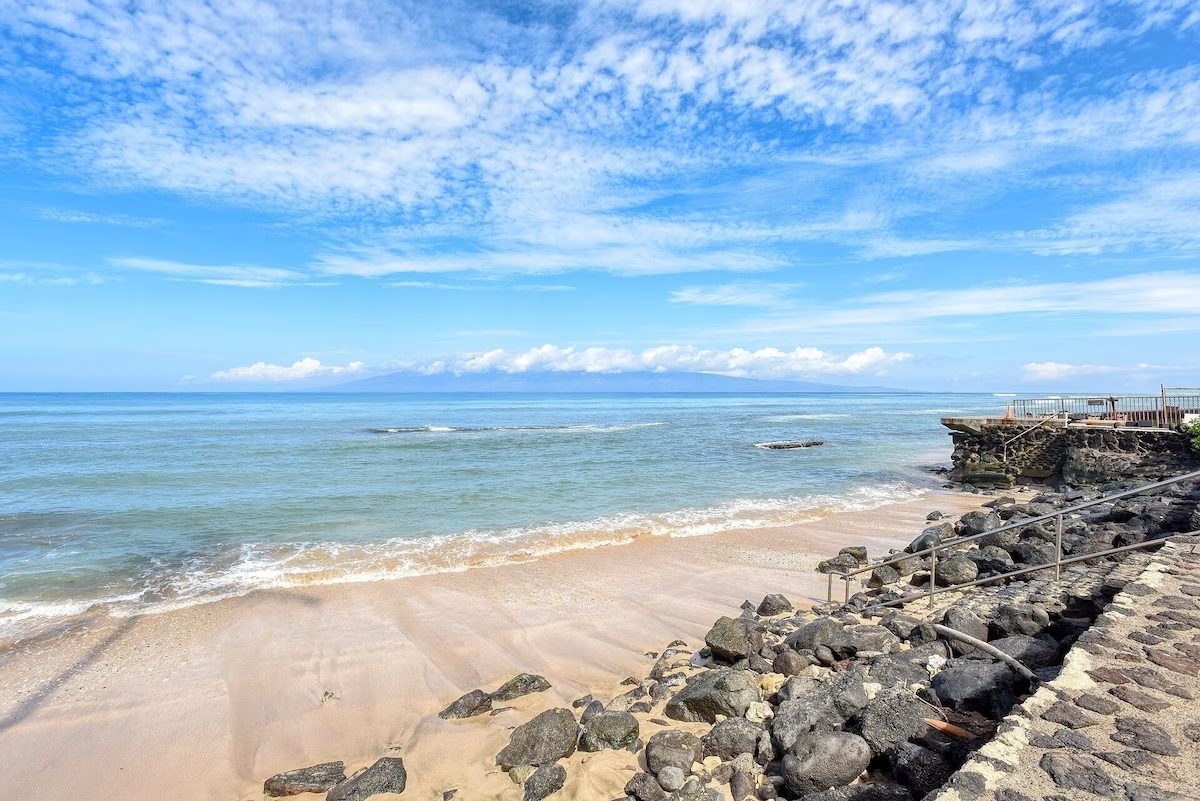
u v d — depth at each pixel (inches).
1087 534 521.3
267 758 301.3
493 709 331.0
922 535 607.8
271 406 4589.1
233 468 1200.8
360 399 7155.5
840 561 573.6
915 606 427.8
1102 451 968.9
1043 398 1189.7
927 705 244.5
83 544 661.3
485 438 1883.6
